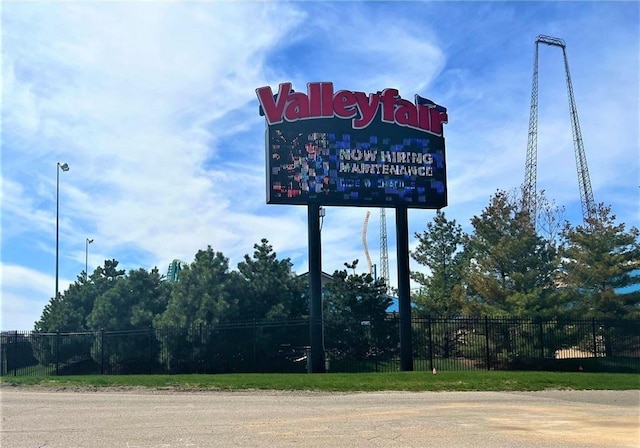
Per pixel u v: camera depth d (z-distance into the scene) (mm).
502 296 29859
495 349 28172
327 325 27516
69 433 10984
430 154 26500
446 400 16016
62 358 30969
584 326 29484
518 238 30406
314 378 19844
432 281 38562
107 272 38531
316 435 10758
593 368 27578
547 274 30797
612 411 14180
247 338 27625
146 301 32531
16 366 28547
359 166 25531
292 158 24891
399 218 26016
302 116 25250
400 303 25562
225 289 29500
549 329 28281
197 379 19766
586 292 32594
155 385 18953
